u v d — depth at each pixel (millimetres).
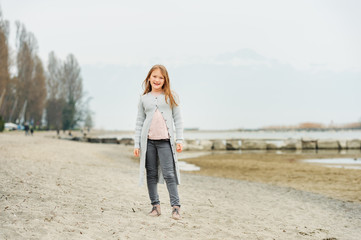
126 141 49281
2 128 44562
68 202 4996
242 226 4746
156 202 4566
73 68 75125
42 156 14547
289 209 6613
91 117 79688
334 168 16062
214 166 17922
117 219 4309
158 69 4328
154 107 4281
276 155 26875
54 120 74062
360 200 7914
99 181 7727
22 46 59562
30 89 60219
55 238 3328
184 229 4145
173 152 4293
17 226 3545
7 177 6629
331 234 4699
